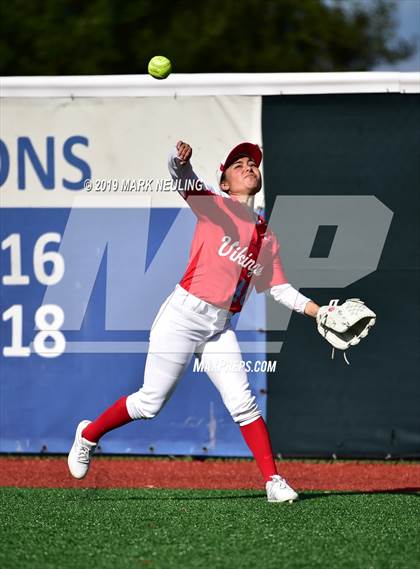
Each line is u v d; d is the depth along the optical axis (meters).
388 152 23.94
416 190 23.92
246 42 59.56
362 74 23.81
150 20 59.25
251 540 15.05
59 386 24.59
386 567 13.64
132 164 24.22
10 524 16.30
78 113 24.28
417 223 23.91
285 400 24.25
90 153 24.28
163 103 24.09
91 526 16.09
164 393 18.02
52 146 24.34
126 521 16.45
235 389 17.86
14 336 24.62
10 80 24.28
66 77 24.22
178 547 14.66
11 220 24.55
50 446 24.67
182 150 17.28
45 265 24.52
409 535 15.45
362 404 24.16
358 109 23.98
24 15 59.06
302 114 24.00
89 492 20.25
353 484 22.38
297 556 14.16
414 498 18.91
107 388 24.48
